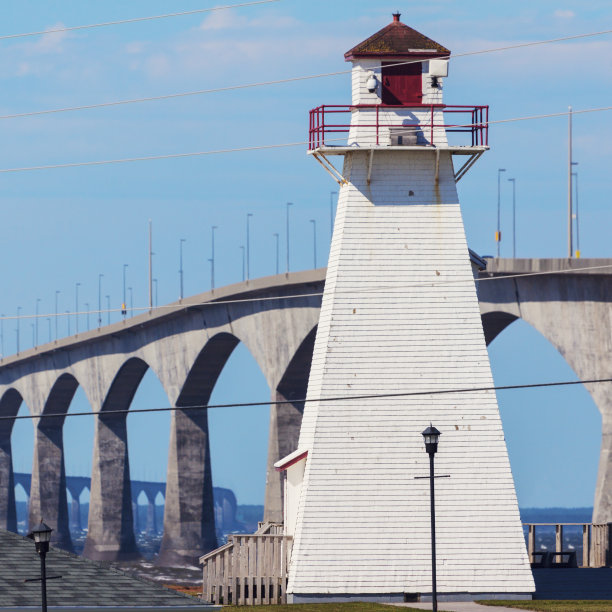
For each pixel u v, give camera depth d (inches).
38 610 5733.3
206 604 6072.8
